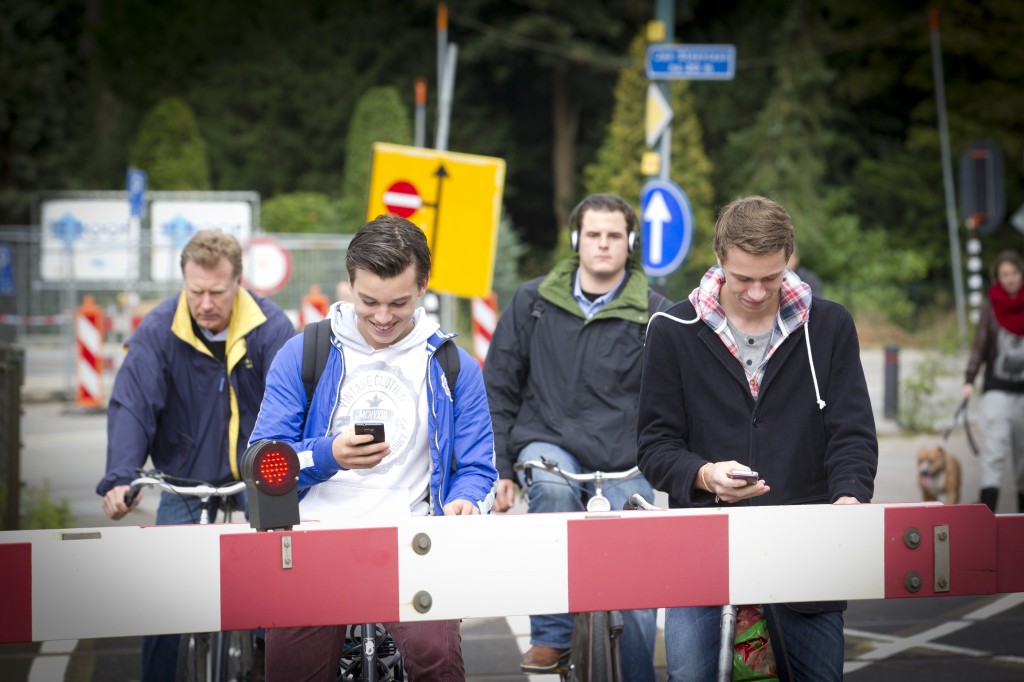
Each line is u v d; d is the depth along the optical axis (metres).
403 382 5.66
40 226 54.75
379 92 58.53
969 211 39.53
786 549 5.02
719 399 5.76
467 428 5.81
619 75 65.88
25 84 63.22
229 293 7.46
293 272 32.34
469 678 9.44
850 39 63.28
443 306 25.52
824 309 5.77
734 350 5.74
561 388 8.35
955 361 35.38
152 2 67.56
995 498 14.32
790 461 5.71
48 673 9.77
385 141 58.00
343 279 32.53
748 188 60.50
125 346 7.61
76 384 29.81
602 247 8.38
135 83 67.25
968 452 21.70
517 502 14.59
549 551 4.87
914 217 61.91
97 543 4.62
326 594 4.72
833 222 58.78
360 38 67.50
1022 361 14.19
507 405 8.57
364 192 57.84
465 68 67.00
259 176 65.56
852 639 10.69
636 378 8.32
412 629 5.42
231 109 66.31
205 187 59.66
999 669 9.66
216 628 4.66
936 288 53.38
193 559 4.66
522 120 69.44
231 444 7.62
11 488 13.32
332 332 5.66
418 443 5.65
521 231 67.25
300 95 65.94
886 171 62.00
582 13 64.19
